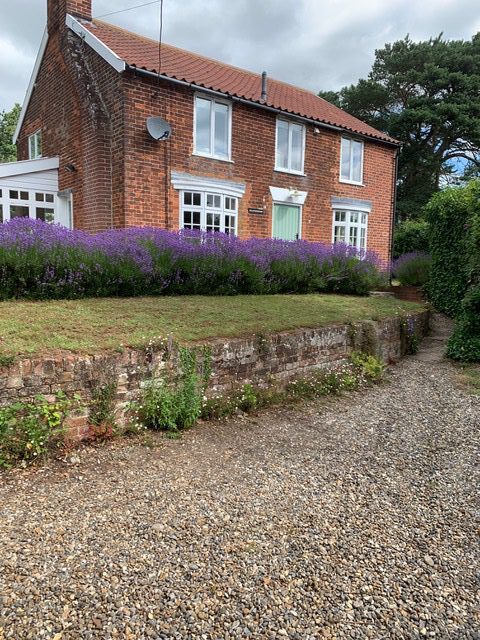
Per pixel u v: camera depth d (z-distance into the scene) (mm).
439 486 3646
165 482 3393
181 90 11188
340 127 14547
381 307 9188
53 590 2234
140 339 4527
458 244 10844
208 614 2172
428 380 6918
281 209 13773
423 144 34625
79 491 3176
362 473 3811
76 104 11648
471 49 34500
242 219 12750
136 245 7695
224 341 5129
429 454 4262
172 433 4273
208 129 11922
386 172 16766
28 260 6336
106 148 10836
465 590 2461
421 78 34125
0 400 3434
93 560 2473
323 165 14578
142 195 10711
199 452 3982
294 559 2621
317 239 14672
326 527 2975
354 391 6277
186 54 14898
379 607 2299
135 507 3025
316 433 4680
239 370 5289
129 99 10312
